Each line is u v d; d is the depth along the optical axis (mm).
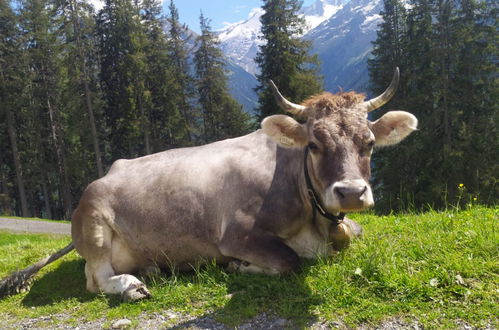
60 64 38844
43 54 41000
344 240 5273
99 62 41156
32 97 42312
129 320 4492
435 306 3834
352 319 3850
